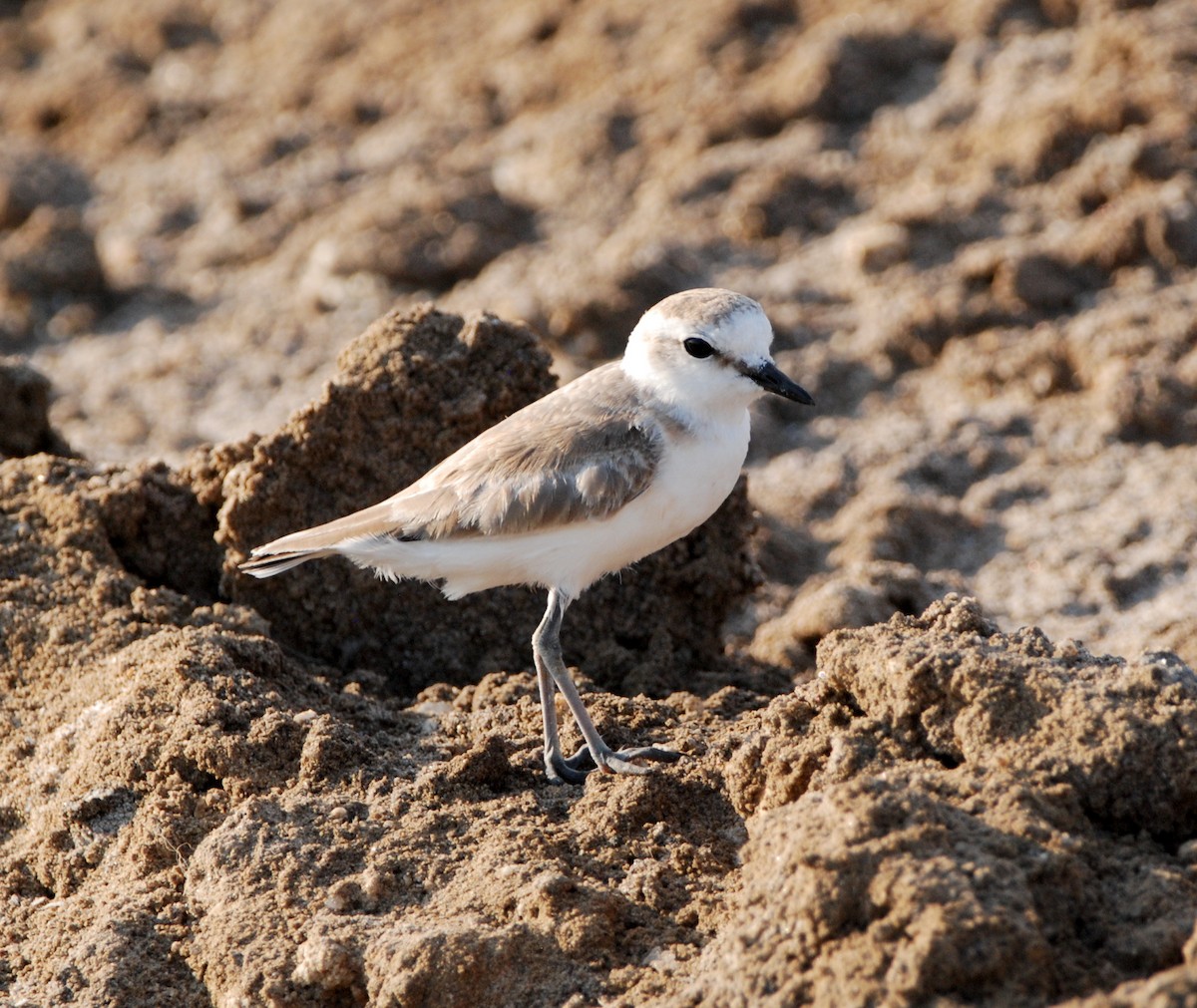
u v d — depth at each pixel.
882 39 22.73
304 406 12.16
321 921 8.55
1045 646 8.87
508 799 9.59
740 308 9.82
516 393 12.42
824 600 13.04
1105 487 15.28
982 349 17.30
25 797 10.46
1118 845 7.91
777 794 8.72
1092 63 20.81
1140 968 7.17
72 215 22.77
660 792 9.34
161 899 9.20
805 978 7.19
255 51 28.62
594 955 8.22
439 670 12.33
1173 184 18.36
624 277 18.73
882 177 20.73
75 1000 8.65
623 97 23.81
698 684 12.24
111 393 19.81
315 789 9.75
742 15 24.45
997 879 7.17
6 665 11.44
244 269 22.45
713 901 8.53
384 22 28.23
